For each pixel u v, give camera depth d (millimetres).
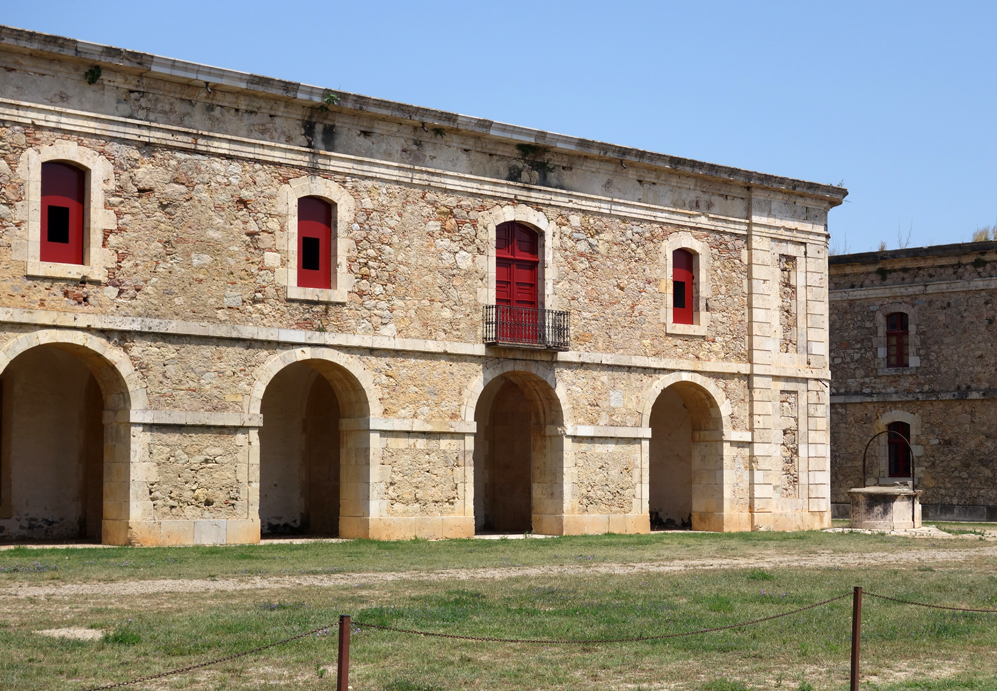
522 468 30328
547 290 27312
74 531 24516
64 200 21484
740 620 14039
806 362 31953
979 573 19219
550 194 27562
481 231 26406
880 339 39688
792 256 31938
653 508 32406
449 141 26094
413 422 25062
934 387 38500
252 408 23078
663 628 13359
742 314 30906
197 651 11492
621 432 28297
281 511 27484
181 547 21406
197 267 22609
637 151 28641
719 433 30281
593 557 21109
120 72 21906
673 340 29484
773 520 30891
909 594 16391
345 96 24172
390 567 18719
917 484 38656
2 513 23672
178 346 22344
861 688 11000
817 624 13961
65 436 24562
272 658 11438
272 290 23469
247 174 23328
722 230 30656
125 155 21953
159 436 22031
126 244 21844
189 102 22719
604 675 11258
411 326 25203
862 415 39969
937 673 11727
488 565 19312
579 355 27688
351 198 24578
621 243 28734
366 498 24484
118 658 11125
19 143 20859
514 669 11312
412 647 12109
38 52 20906
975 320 37969
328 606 14234
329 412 27828
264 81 23172
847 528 30234
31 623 12750
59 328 21047
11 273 20672
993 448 37469
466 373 25984
